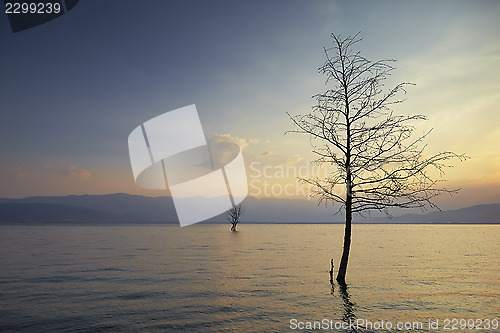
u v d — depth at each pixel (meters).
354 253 48.75
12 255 44.59
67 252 49.25
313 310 16.70
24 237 90.38
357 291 21.02
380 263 36.53
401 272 29.81
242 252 50.03
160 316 15.80
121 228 180.25
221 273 29.06
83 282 24.81
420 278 26.58
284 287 22.50
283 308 17.11
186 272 29.77
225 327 14.12
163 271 30.33
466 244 74.44
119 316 15.77
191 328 14.00
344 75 18.52
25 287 22.92
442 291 21.44
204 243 71.31
